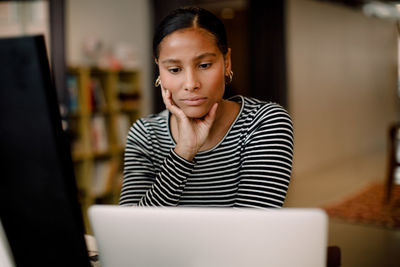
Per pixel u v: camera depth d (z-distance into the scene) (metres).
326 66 7.32
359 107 8.52
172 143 1.13
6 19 4.02
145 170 1.17
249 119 1.08
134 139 1.18
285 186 1.03
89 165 4.30
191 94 0.98
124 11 5.23
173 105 1.03
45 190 0.60
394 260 3.23
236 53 8.36
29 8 4.03
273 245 0.65
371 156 8.37
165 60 0.99
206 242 0.67
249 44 6.02
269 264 0.66
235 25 8.37
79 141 4.25
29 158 0.59
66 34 4.25
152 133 1.16
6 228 0.64
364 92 8.76
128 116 4.94
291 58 6.25
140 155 1.17
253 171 1.04
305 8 6.70
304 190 5.53
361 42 8.58
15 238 0.64
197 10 0.99
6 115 0.59
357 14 8.42
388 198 4.75
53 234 0.62
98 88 4.45
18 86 0.58
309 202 4.90
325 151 7.29
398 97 10.49
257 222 0.65
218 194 1.09
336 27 7.70
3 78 0.58
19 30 4.03
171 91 1.00
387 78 9.89
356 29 8.39
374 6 8.32
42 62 0.57
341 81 7.85
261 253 0.66
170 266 0.69
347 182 5.97
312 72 6.89
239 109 1.10
